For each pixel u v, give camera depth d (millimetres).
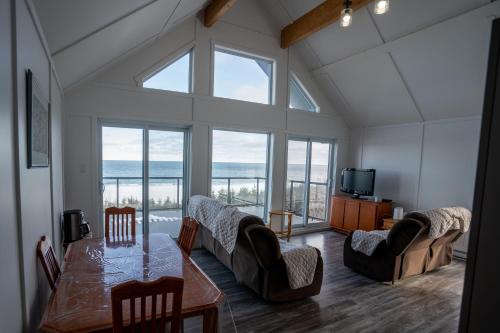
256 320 2527
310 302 2885
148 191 4246
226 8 3836
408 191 5191
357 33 4375
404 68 4363
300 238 5344
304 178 5891
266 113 5098
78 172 3660
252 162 5250
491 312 644
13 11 1182
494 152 640
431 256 3686
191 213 4113
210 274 3490
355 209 5410
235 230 2812
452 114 4496
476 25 3340
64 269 1924
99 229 3846
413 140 5113
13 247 1181
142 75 3982
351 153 6324
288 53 5277
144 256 2207
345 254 3848
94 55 2801
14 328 1170
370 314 2695
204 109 4484
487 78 654
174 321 1306
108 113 3789
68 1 1548
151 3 2393
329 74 5336
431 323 2572
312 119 5707
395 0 3682
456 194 4504
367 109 5547
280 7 4777
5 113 1089
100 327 1304
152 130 4258
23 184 1333
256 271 2811
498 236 632
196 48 4355
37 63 1660
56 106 2715
